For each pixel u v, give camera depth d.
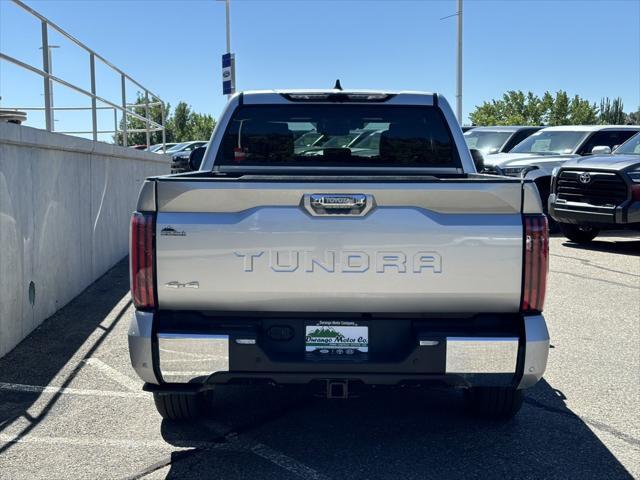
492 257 3.40
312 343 3.56
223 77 22.03
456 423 4.32
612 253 11.31
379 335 3.57
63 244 7.29
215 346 3.46
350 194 3.41
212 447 3.96
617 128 14.11
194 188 3.41
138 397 4.76
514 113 59.72
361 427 4.25
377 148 5.44
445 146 5.40
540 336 3.42
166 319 3.55
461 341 3.43
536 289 3.42
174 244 3.43
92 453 3.87
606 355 5.78
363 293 3.45
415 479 3.56
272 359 3.49
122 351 5.78
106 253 9.24
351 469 3.67
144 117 12.48
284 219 3.42
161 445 3.98
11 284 5.77
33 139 6.12
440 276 3.42
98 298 7.71
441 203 3.41
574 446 3.99
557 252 11.42
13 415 4.43
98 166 8.80
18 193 5.94
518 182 3.40
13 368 5.34
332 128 5.43
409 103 5.36
